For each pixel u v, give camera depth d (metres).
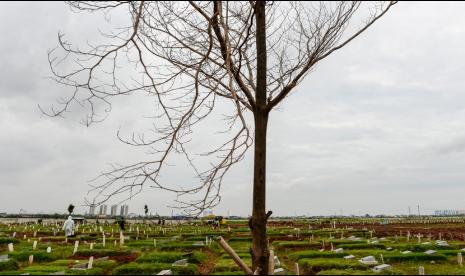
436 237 39.78
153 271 18.27
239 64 5.72
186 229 59.47
